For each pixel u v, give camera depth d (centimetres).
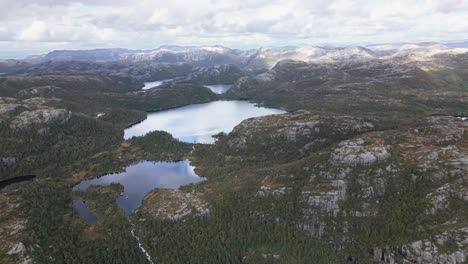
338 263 17712
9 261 17688
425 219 18062
